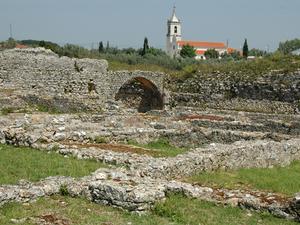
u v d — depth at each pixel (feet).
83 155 53.72
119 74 159.63
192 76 166.30
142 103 170.09
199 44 479.00
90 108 111.65
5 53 129.29
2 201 34.30
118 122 83.20
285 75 147.02
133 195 35.50
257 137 78.18
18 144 59.11
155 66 199.00
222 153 56.39
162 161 50.08
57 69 142.72
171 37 487.20
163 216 35.22
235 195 40.27
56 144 57.52
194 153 55.42
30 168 45.91
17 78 132.05
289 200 38.42
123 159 51.21
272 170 59.52
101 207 35.94
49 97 110.63
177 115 108.78
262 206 38.11
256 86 150.51
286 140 73.87
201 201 39.37
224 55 384.88
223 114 119.24
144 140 71.61
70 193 38.04
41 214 33.22
